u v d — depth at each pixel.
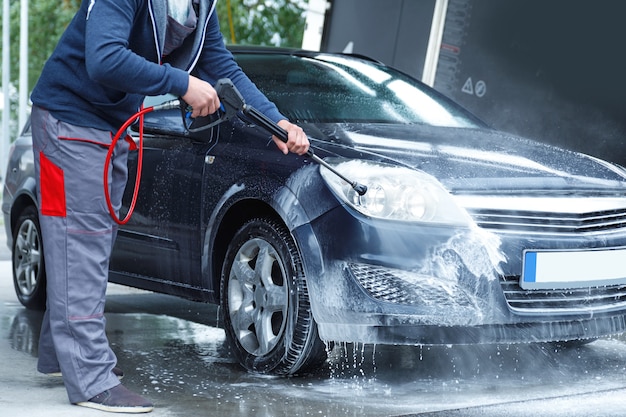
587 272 4.26
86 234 3.60
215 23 3.93
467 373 4.51
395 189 4.00
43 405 3.72
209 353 4.84
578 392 4.19
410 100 5.30
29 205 6.02
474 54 8.96
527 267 4.09
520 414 3.81
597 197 4.39
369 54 9.38
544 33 8.78
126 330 5.43
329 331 4.06
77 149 3.54
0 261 8.24
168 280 4.94
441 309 3.96
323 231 4.05
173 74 3.42
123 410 3.65
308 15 9.66
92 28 3.35
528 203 4.16
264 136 4.50
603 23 8.56
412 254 3.95
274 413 3.75
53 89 3.54
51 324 3.65
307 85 5.11
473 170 4.23
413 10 9.10
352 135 4.51
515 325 4.10
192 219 4.71
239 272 4.46
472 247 4.00
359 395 4.05
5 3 15.62
